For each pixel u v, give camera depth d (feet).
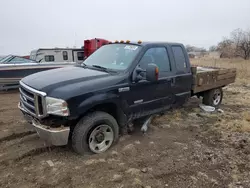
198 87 18.28
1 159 11.19
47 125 10.69
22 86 12.01
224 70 21.50
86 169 10.50
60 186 9.32
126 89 12.44
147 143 13.38
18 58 32.40
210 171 10.67
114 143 12.93
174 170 10.66
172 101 15.87
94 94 11.09
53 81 11.14
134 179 9.83
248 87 33.53
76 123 11.37
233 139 14.11
